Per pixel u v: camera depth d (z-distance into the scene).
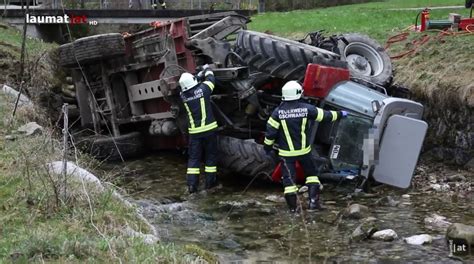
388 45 12.17
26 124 8.41
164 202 8.07
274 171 8.41
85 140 10.78
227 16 10.37
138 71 10.99
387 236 6.15
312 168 7.51
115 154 10.90
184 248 5.11
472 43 10.41
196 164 8.69
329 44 9.55
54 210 5.30
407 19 15.68
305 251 5.93
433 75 9.62
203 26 10.97
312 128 8.09
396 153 7.74
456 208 7.14
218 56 9.68
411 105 7.91
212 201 8.08
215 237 6.45
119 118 11.38
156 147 11.46
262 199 8.10
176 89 9.59
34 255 4.30
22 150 6.73
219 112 9.40
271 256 5.81
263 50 8.91
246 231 6.66
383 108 7.74
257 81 9.05
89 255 4.39
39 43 16.52
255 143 8.73
